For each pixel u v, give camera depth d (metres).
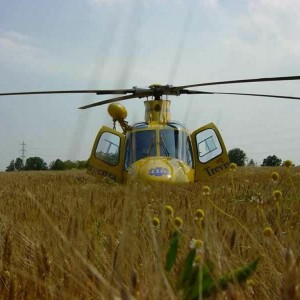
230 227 4.23
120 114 17.44
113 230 4.61
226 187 11.02
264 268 2.97
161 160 16.41
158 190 10.30
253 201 7.75
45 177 27.55
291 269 1.26
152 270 2.06
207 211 3.51
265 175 20.14
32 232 4.71
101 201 7.70
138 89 18.27
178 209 6.60
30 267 3.43
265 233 2.94
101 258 2.92
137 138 17.25
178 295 1.77
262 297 2.41
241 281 1.71
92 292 2.25
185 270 1.79
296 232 3.43
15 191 12.84
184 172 16.22
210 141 17.83
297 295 1.24
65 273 2.62
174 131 17.44
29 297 2.79
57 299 2.63
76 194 9.62
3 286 2.81
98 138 17.69
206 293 1.72
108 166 17.56
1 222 5.56
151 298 1.65
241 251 3.35
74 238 3.21
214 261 2.25
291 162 5.20
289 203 6.77
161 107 18.23
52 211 6.16
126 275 1.84
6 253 3.18
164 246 2.63
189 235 3.49
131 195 1.60
